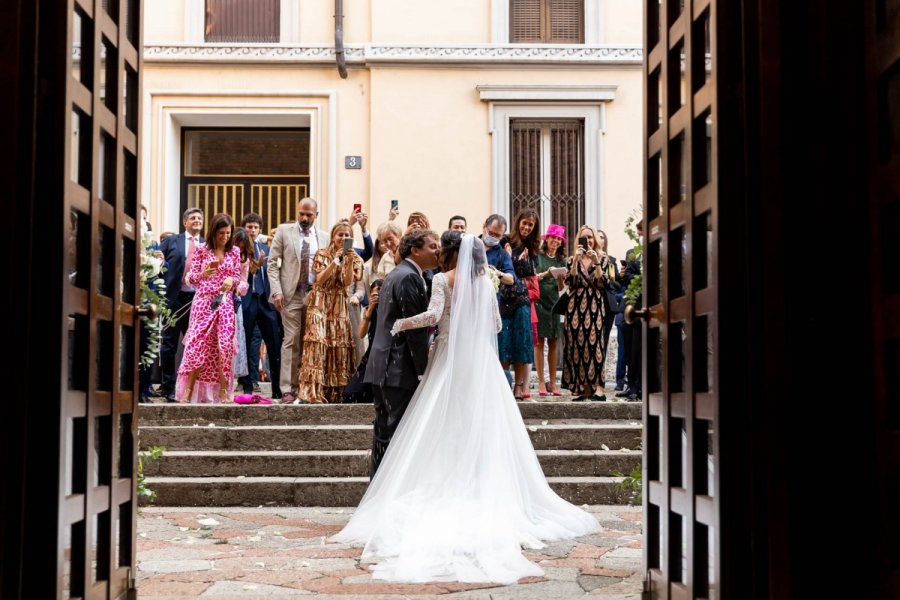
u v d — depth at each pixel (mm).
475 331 6656
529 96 14555
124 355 4395
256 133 15086
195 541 6395
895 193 3137
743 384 3465
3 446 3340
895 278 3195
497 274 9828
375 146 14547
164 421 9055
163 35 14609
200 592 4953
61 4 3482
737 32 3539
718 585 3477
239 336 10633
